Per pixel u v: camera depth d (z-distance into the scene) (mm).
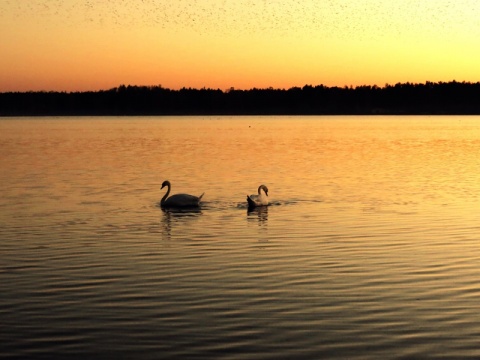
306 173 40500
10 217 24734
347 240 20594
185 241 20609
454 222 23578
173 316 13742
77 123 156750
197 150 61000
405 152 58844
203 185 34781
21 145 68500
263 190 29719
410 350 12078
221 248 19641
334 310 14016
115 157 52844
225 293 15172
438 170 42531
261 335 12766
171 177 38438
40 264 17781
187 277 16469
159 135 91188
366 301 14555
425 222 23578
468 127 124125
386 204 27828
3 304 14477
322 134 94375
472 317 13555
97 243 20344
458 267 17219
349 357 11828
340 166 45219
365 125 138250
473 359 11727
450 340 12477
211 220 24234
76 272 16984
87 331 12992
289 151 59812
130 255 18766
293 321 13422
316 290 15336
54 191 32125
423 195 30641
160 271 17047
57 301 14672
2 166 45000
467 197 29938
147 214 25594
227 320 13508
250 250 19328
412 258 18219
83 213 25719
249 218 24609
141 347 12273
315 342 12438
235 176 38938
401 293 15062
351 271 16906
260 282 15984
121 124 147875
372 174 39969
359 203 28141
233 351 12094
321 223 23453
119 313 13930
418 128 119312
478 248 19406
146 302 14586
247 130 109625
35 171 41594
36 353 12047
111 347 12289
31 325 13297
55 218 24578
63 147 65312
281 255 18672
